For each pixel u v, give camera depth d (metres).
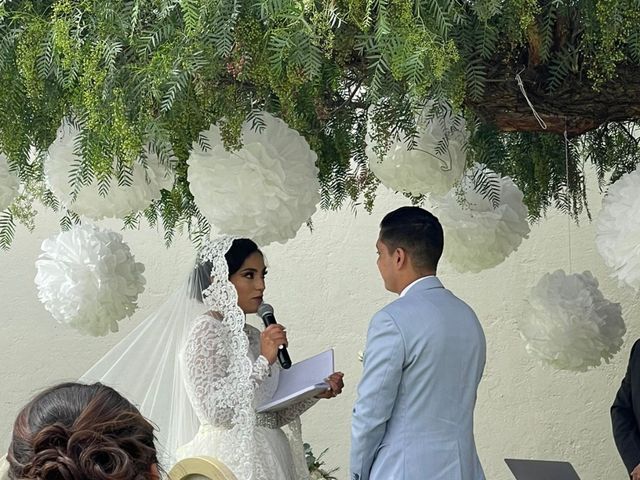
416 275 3.86
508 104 3.43
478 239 4.14
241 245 4.35
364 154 4.00
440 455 3.63
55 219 6.61
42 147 3.51
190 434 4.43
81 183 3.23
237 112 3.23
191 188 3.35
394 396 3.66
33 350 6.62
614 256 3.18
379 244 3.92
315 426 6.51
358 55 3.21
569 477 4.26
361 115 3.84
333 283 6.55
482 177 3.92
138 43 2.92
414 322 3.67
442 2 2.76
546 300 4.36
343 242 6.57
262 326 4.79
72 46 2.87
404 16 2.67
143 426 1.80
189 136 3.33
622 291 6.24
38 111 3.31
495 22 3.08
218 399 4.09
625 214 3.18
